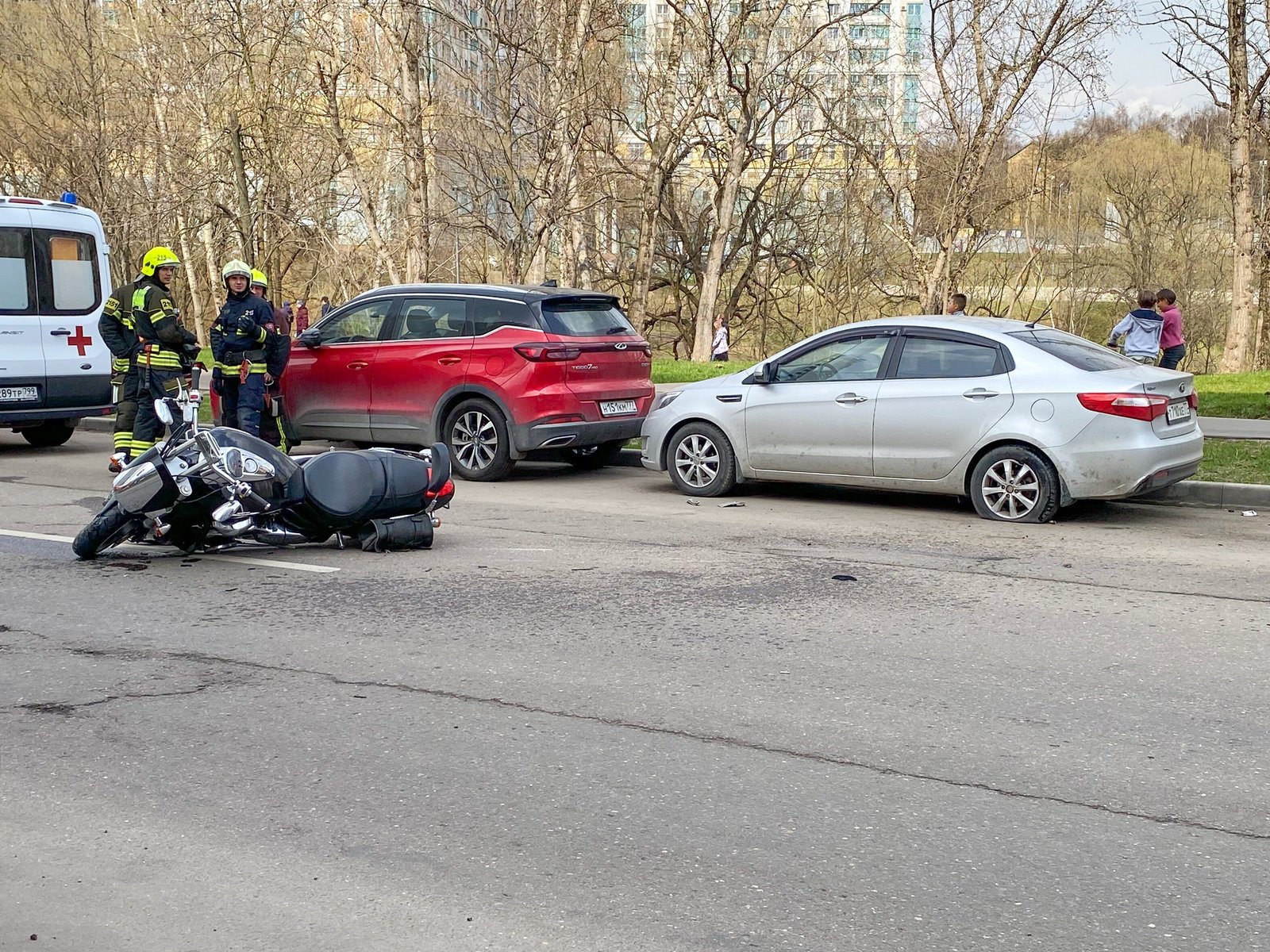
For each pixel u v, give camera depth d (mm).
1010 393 9898
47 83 30734
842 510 10617
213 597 7145
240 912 3520
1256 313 30172
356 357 13016
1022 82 27719
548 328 12156
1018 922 3453
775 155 40500
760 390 11117
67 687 5504
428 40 23766
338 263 31328
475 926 3434
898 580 7652
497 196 28547
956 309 17203
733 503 10992
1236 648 6102
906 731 4934
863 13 31109
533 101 25234
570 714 5137
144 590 7324
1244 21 28047
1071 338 10594
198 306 45500
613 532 9398
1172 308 16453
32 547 8602
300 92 28953
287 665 5824
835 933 3391
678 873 3746
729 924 3439
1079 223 51875
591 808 4211
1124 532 9469
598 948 3312
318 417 13320
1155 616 6750
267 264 34688
